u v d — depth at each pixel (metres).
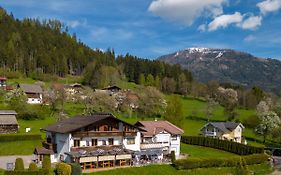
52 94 136.12
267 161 90.69
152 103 146.75
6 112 101.44
